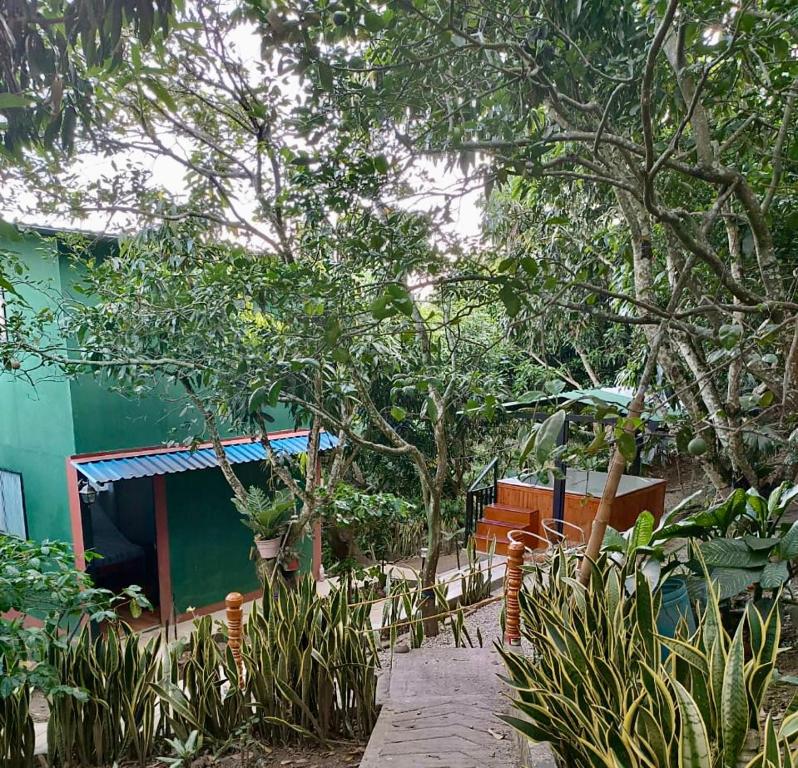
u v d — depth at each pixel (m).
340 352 2.96
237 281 4.11
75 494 6.49
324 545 9.12
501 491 8.86
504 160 2.61
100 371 5.50
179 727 3.30
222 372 4.57
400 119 2.97
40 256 6.16
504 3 2.79
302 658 3.30
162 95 2.45
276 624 3.66
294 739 3.38
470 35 2.67
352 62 2.62
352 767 3.03
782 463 4.21
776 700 2.89
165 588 7.47
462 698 3.16
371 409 4.81
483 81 3.03
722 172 3.04
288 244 4.63
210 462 7.04
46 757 3.40
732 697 1.68
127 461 6.71
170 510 7.51
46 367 6.67
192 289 4.87
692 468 9.58
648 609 2.45
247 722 3.34
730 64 3.23
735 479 4.70
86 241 5.66
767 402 3.08
